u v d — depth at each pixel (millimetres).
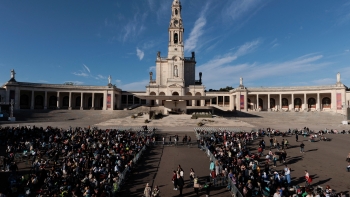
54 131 38625
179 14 93438
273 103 94062
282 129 50250
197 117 59969
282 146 31406
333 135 43250
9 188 17562
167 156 28375
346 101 79188
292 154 29906
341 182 20734
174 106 72938
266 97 94062
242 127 51188
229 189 18672
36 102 85375
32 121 59438
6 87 73188
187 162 26062
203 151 30688
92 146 28953
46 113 67938
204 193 18328
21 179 19031
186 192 18516
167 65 94250
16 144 29375
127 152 26359
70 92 83812
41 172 19219
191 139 38000
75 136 34062
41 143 29641
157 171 23203
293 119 66375
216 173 20766
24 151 26328
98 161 22500
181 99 68188
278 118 67438
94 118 66875
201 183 20156
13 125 51062
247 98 90938
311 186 19719
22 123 55156
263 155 29312
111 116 69500
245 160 23641
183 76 90750
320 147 33562
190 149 31781
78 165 21156
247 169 20594
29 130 37156
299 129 49000
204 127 50719
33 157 24969
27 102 83750
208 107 83000
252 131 43375
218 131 44031
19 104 75188
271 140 33406
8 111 66062
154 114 59844
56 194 15852
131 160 23297
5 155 26828
